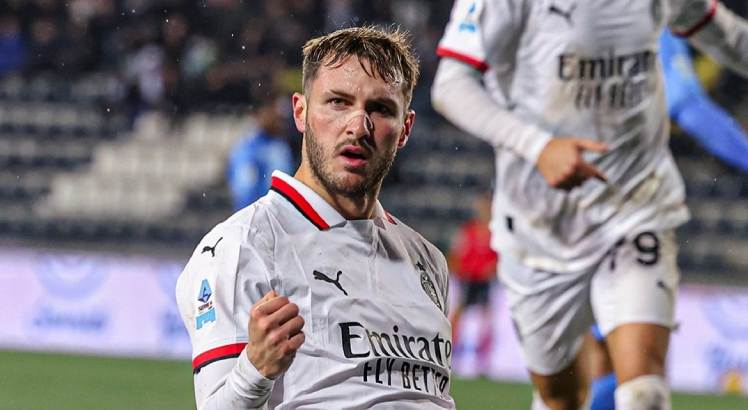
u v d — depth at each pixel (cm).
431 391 1287
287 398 1223
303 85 1300
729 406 4797
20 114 8250
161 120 8069
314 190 1294
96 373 4931
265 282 1236
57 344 6094
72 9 8688
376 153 1262
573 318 2230
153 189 7688
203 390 1210
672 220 2145
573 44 2108
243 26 8288
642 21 2112
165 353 5984
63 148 8044
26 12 8694
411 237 1386
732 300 5578
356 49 1263
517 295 2269
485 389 4947
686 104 2759
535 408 2377
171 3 8450
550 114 2147
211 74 8131
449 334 1339
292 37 8150
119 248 6531
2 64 8550
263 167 5072
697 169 7281
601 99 2127
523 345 2305
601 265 2148
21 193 7800
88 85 8388
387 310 1283
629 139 2136
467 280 5625
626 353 2031
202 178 7756
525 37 2138
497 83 2172
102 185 7731
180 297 1269
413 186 7594
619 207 2138
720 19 2212
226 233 1259
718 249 6900
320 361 1232
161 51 8306
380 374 1252
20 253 6197
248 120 7969
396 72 1263
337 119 1255
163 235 7356
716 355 5553
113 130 8106
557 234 2189
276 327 1123
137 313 6047
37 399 4028
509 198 2234
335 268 1272
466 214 7431
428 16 8169
